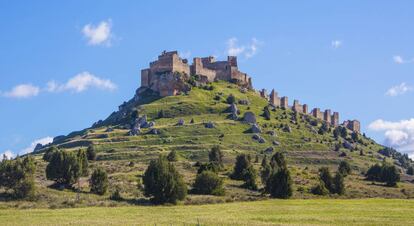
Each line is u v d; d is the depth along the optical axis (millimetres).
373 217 100625
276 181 151625
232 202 135750
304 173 197875
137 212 108438
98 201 129000
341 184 167000
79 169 150875
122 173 179750
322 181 167000
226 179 180375
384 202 132875
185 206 123812
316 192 160500
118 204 126125
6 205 118312
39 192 135625
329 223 92312
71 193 139000
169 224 87500
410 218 99250
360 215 104250
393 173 198750
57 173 148625
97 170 144000
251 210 113625
